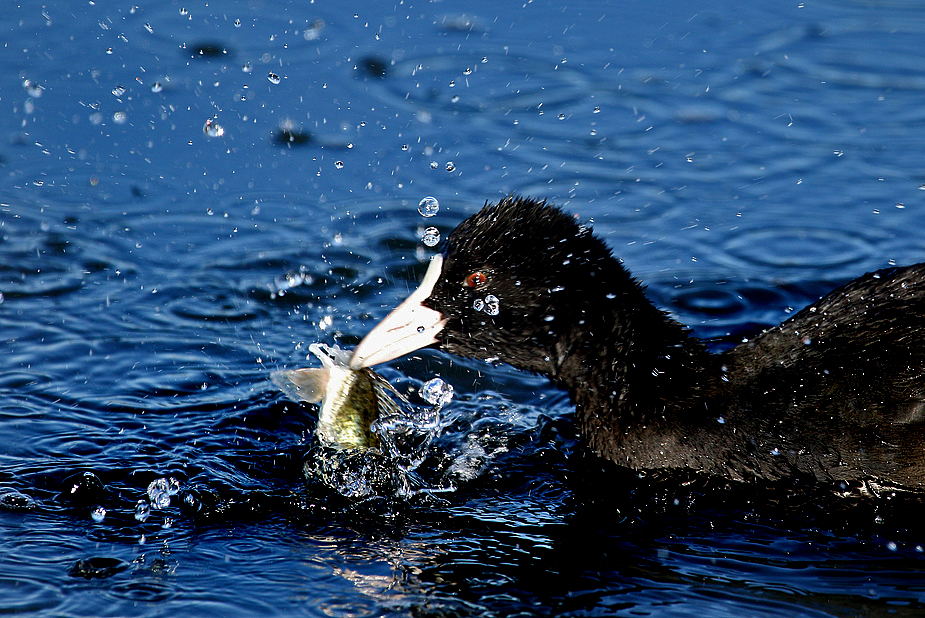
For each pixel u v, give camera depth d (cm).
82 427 907
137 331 1066
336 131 1384
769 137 1378
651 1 1664
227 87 1442
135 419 922
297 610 688
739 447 833
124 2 1603
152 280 1153
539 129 1397
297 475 849
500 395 989
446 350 899
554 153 1354
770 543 768
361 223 1248
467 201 1273
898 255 1177
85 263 1177
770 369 855
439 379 971
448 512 807
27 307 1099
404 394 983
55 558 739
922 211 1241
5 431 895
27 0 1597
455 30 1588
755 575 730
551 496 832
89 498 809
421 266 1182
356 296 1138
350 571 732
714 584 719
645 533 782
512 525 792
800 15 1636
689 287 1139
